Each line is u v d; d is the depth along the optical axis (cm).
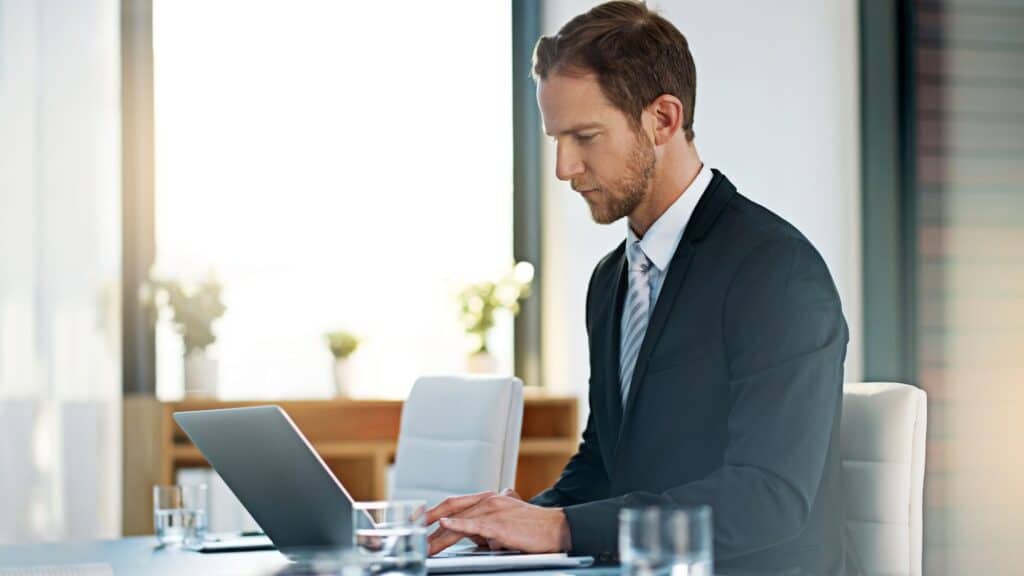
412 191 508
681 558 111
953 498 415
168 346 471
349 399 460
